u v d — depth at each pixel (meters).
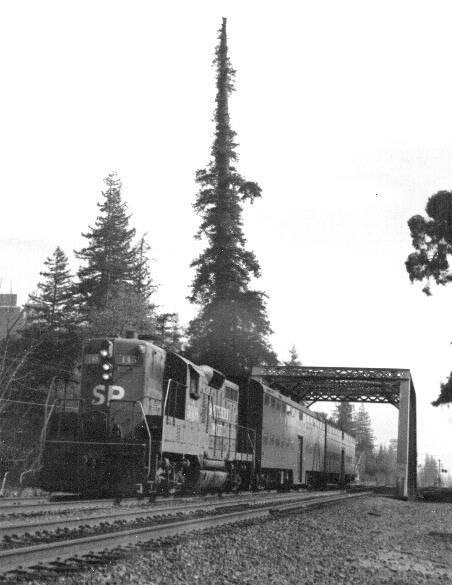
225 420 28.03
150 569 9.23
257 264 49.03
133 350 20.83
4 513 14.37
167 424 20.41
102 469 19.47
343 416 131.38
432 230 52.38
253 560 10.99
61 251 55.09
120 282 56.03
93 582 8.12
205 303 48.53
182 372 22.39
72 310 53.88
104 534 11.02
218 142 51.16
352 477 69.06
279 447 36.31
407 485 43.03
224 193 49.62
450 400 50.50
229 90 52.22
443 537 17.75
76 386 42.09
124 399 20.45
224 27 53.28
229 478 28.44
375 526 19.30
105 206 57.16
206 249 49.09
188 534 12.85
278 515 18.62
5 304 54.22
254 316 48.19
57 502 17.25
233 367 47.19
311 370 44.72
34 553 8.98
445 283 52.84
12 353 41.94
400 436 43.47
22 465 32.28
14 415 37.72
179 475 21.86
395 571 11.37
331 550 13.12
